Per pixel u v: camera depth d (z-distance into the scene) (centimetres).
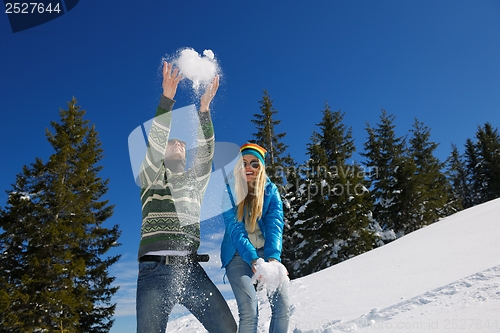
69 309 1377
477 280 279
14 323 1252
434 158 3238
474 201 4078
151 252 215
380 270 470
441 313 234
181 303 221
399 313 259
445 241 575
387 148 2933
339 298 365
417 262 456
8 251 1525
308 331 283
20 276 1456
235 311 469
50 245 1438
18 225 1503
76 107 1848
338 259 1914
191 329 418
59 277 1398
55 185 1516
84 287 1463
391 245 780
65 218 1539
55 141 1689
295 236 2108
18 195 1541
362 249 1928
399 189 2570
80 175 1630
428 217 2459
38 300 1332
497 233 513
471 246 466
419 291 310
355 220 1934
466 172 4244
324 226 1953
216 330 223
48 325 1343
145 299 211
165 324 215
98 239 1652
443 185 3200
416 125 3306
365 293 362
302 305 372
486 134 4038
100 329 1534
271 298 236
